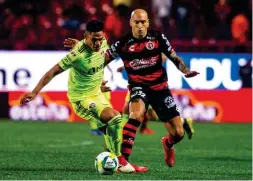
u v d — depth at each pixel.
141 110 32.94
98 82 33.59
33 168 34.53
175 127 33.69
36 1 69.56
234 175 33.19
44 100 61.09
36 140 48.09
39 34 67.12
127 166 32.53
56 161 37.59
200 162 38.53
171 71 61.00
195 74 33.53
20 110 61.09
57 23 68.06
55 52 60.47
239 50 62.91
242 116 61.72
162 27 68.19
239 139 50.22
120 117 32.81
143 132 53.31
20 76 60.69
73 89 33.56
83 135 51.69
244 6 68.88
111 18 66.25
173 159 35.12
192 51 62.69
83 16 68.06
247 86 61.72
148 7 70.38
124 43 33.25
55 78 60.84
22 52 60.41
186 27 68.44
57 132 53.25
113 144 32.78
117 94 59.88
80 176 31.38
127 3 72.19
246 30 68.19
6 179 30.34
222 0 68.88
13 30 66.88
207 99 61.47
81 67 32.72
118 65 59.56
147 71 33.25
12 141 47.25
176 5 68.94
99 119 33.12
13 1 68.62
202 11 68.56
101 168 31.73
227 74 61.53
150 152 42.78
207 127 57.72
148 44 33.00
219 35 68.19
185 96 61.25
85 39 32.41
